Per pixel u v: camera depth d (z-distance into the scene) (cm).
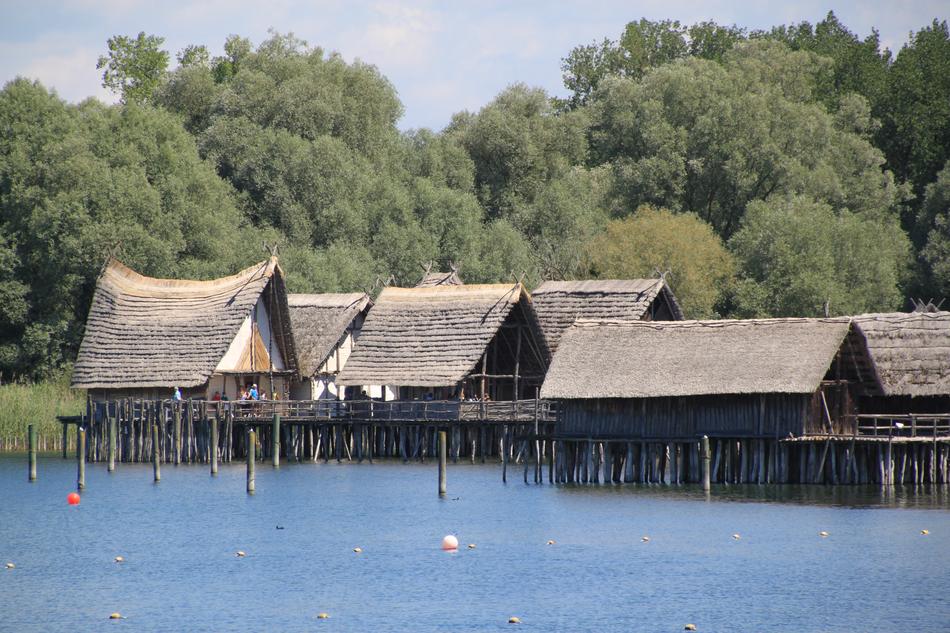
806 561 16000
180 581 15350
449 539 17088
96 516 19925
